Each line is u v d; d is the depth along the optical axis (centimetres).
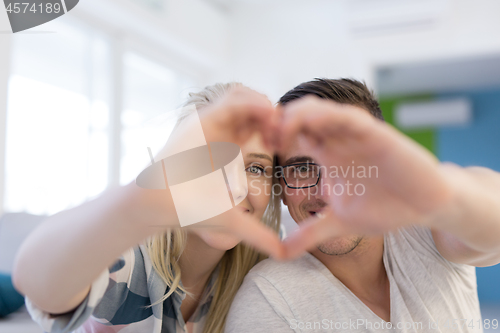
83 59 317
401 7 367
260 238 33
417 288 75
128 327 76
